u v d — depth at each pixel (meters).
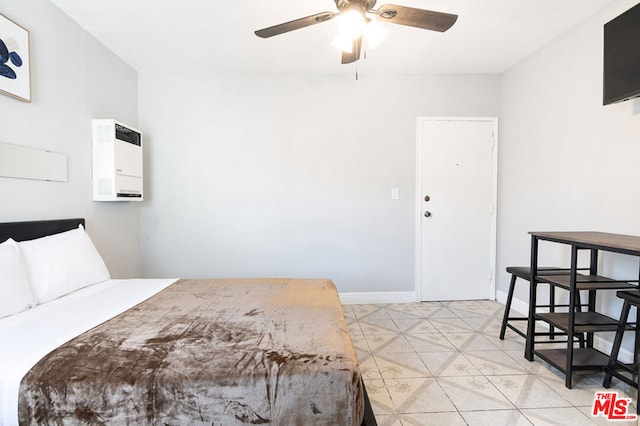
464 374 2.00
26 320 1.46
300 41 2.68
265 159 3.38
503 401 1.73
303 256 3.44
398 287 3.46
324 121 3.38
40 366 1.05
